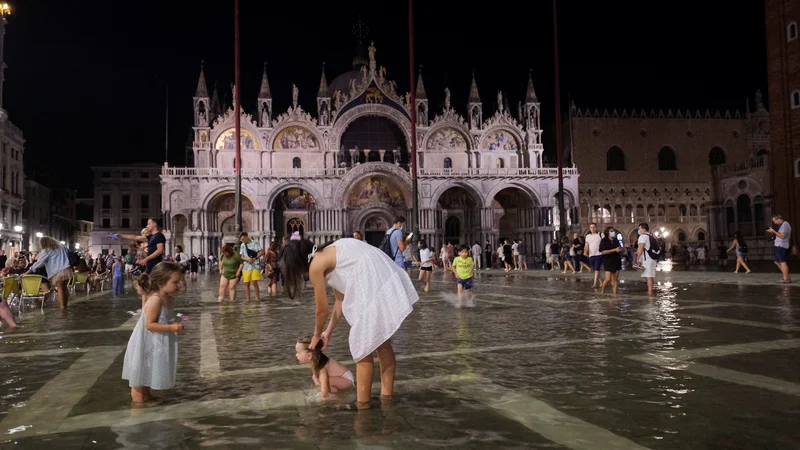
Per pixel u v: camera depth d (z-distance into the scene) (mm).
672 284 24422
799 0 50438
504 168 78875
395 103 80812
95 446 5035
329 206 76375
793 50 51188
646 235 19422
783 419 5465
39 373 8391
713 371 7523
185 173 74438
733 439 4930
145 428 5543
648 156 88562
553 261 45500
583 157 87188
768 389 6547
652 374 7434
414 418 5641
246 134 77312
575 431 5191
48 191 96625
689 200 88562
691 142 89562
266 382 7441
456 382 7164
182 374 8055
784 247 22516
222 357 9352
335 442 4984
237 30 45688
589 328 11781
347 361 8914
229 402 6453
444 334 11359
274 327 13250
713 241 61594
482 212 78500
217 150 76750
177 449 4914
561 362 8336
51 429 5582
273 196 75562
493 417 5652
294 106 78625
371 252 6289
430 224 77125
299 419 5703
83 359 9516
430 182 77625
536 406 6027
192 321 14555
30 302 21016
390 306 6062
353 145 81125
